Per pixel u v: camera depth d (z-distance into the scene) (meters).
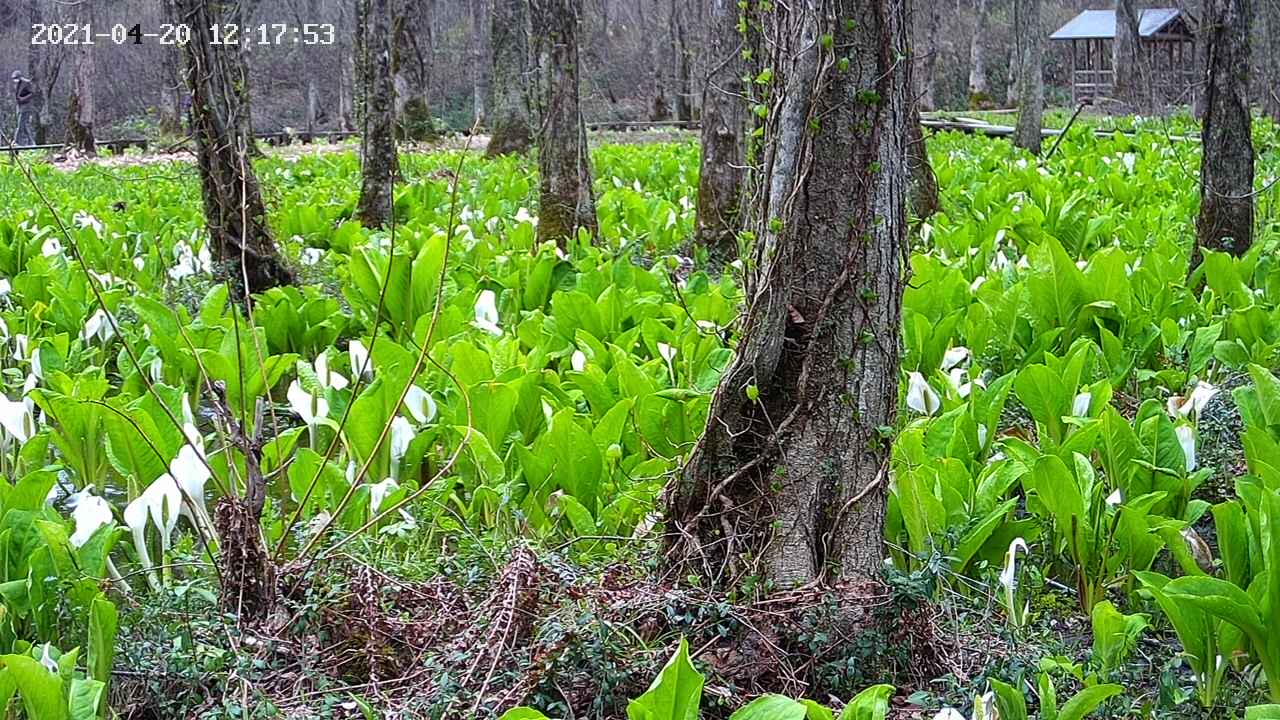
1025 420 6.30
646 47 46.16
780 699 2.83
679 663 2.73
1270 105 23.95
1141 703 3.61
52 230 10.38
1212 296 7.70
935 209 12.58
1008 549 4.27
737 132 10.90
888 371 3.79
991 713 3.02
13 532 3.71
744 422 3.76
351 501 4.52
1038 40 22.14
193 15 8.52
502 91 22.44
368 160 13.39
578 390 5.85
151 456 4.80
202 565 4.07
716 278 10.25
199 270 9.37
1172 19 36.66
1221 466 5.43
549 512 4.70
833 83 3.58
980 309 6.66
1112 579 4.29
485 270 8.95
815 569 3.75
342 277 9.38
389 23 13.34
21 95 29.48
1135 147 20.25
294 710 3.28
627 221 12.41
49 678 2.87
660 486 4.55
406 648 3.64
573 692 3.31
